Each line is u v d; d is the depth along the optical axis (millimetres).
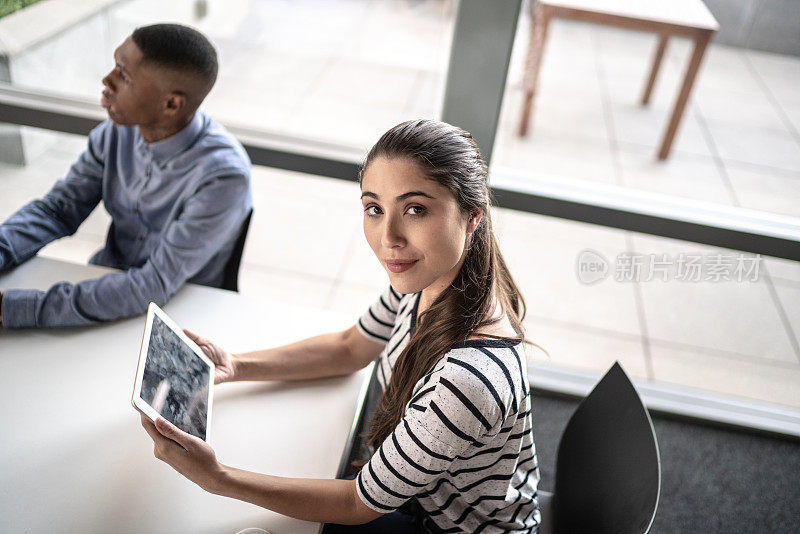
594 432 1161
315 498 940
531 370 2188
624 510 1015
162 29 1339
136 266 1623
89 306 1244
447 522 1036
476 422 870
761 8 3049
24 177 2295
